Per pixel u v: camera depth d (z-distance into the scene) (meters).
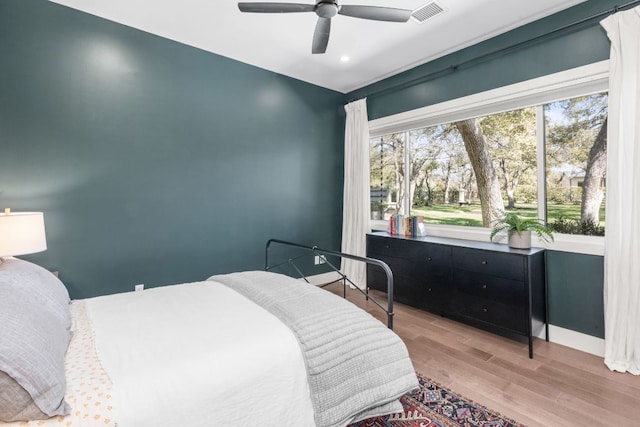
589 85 2.38
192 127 3.09
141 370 1.08
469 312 2.70
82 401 0.94
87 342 1.28
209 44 3.04
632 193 2.08
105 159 2.62
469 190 3.24
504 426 1.61
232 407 1.11
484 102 2.95
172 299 1.83
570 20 2.43
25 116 2.29
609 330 2.18
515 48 2.73
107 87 2.62
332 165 4.33
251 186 3.54
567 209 2.57
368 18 2.08
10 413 0.87
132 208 2.77
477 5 2.42
